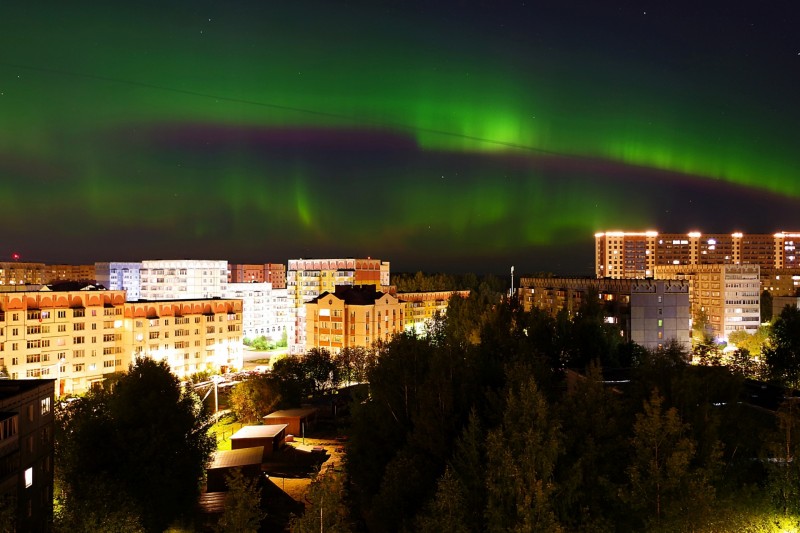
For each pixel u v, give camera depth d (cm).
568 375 7869
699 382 5369
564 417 5066
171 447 6712
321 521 4375
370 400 7025
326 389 12225
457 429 5716
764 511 4347
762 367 11162
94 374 13600
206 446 7369
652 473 4238
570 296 16912
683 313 14562
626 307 14450
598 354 9931
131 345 14125
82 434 6512
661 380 5753
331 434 9394
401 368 6900
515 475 4203
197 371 15438
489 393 5622
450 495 4253
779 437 4641
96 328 13638
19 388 5509
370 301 16125
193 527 6378
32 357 12500
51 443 5944
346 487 6297
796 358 10344
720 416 5047
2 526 4294
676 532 4094
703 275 19975
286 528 5981
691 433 4772
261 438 8206
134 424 6731
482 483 4569
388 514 5003
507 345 8475
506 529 4150
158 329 14575
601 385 5294
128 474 6272
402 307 17225
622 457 4931
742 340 17025
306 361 12362
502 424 4903
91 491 5450
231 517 4528
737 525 4191
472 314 14375
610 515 4497
